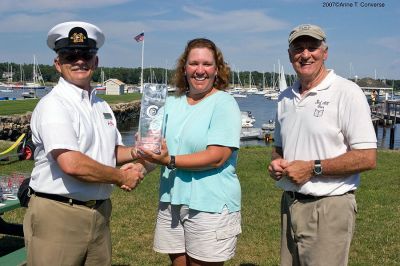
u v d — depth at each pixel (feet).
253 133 108.27
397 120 134.41
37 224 10.06
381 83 279.08
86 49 10.14
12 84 402.52
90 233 10.28
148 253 19.07
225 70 11.71
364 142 9.97
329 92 10.40
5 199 14.53
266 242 20.83
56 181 9.91
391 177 36.42
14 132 87.92
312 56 10.44
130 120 168.55
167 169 11.71
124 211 24.68
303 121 10.64
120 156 11.51
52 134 9.50
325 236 10.41
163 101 10.65
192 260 11.62
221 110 11.09
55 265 10.02
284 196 11.40
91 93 10.73
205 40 11.44
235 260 18.66
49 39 10.31
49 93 10.23
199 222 11.25
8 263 14.14
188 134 11.19
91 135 10.22
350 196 10.52
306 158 10.61
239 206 11.75
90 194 10.14
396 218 24.94
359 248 20.12
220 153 10.95
